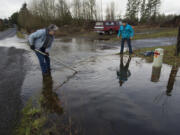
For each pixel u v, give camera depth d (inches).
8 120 88.5
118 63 210.7
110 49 340.5
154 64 187.9
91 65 203.2
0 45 462.6
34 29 1249.4
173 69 177.2
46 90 127.3
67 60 236.8
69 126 82.3
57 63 217.2
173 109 97.3
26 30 1448.1
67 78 155.0
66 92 123.0
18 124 85.0
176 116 90.1
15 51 336.8
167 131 78.0
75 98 113.0
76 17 1198.9
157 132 77.5
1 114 94.2
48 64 180.7
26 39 713.0
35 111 95.9
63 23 1217.4
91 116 90.8
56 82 144.8
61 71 178.5
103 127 81.4
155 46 334.6
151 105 102.0
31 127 82.1
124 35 259.6
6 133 78.4
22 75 166.4
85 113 93.9
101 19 1298.0
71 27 1119.0
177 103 104.1
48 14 1202.0
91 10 1199.6
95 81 145.4
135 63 208.1
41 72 177.0
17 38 800.9
